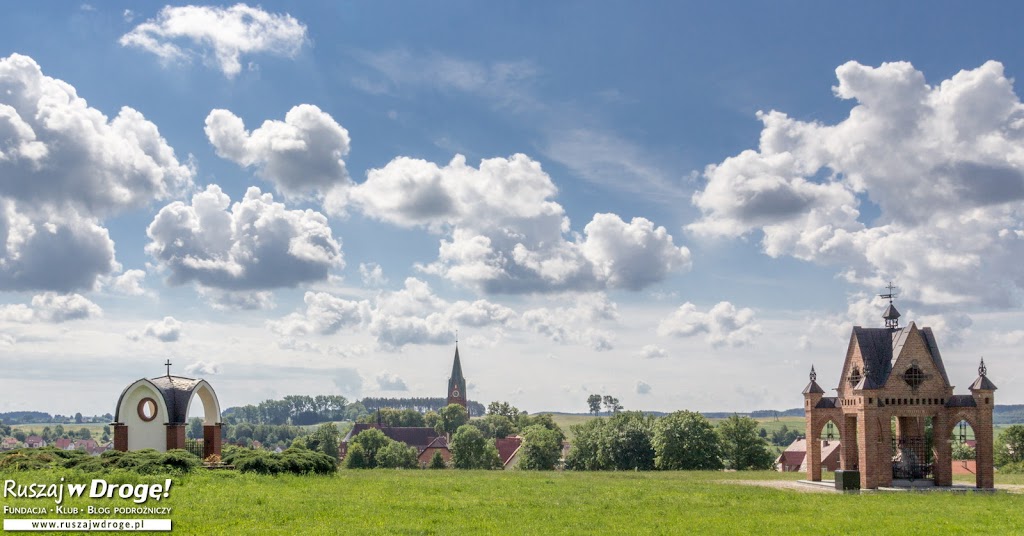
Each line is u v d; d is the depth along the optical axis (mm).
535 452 137375
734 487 53812
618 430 123875
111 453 48250
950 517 39844
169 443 56625
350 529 31922
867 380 56875
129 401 57281
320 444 190125
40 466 46375
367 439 171625
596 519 36969
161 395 57031
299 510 35844
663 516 38625
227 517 33688
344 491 43656
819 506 43656
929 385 58531
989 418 57406
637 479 60562
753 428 115750
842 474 54844
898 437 61375
